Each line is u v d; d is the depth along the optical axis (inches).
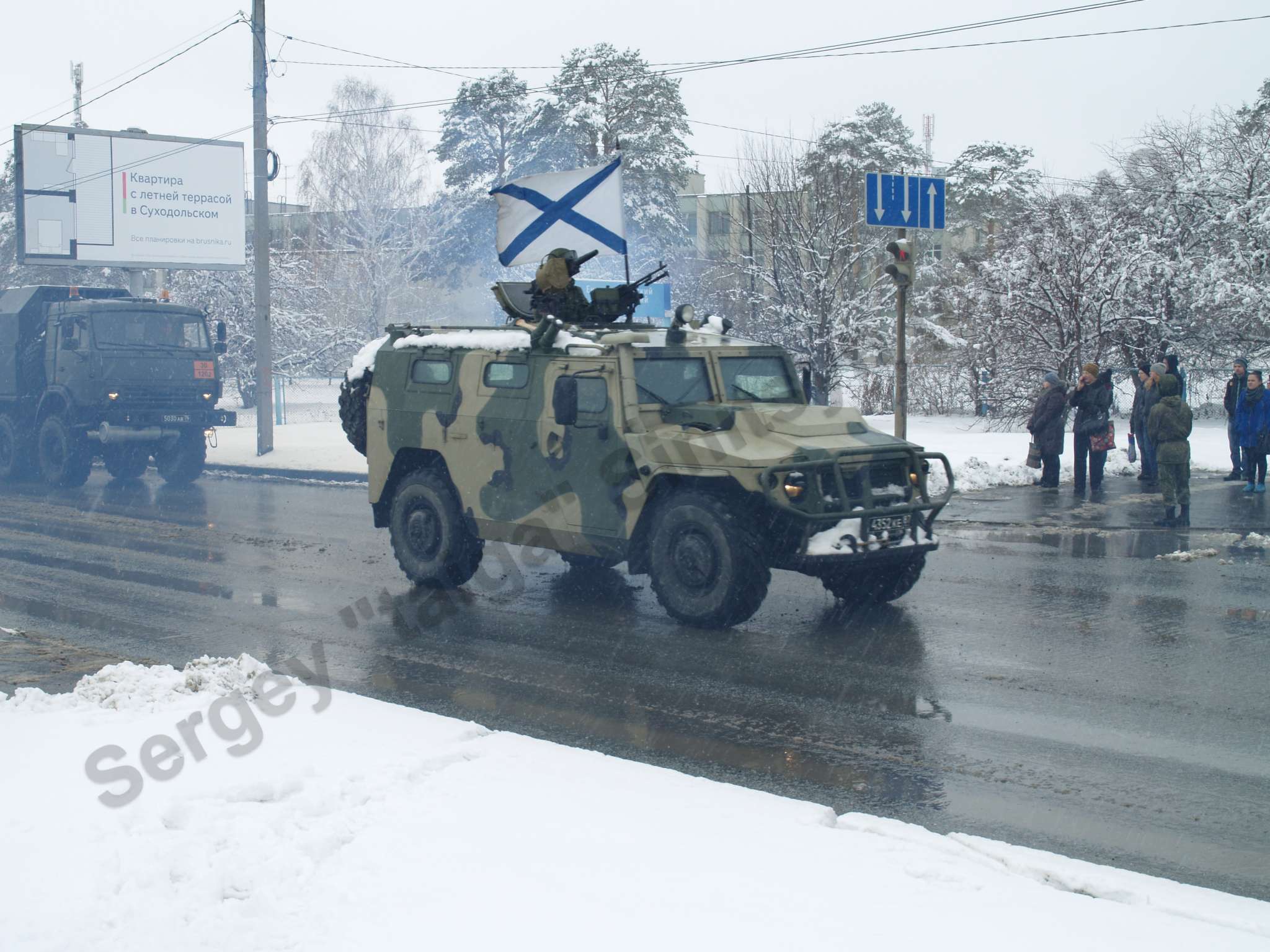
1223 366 1002.7
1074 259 940.6
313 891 152.5
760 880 152.2
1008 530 501.4
